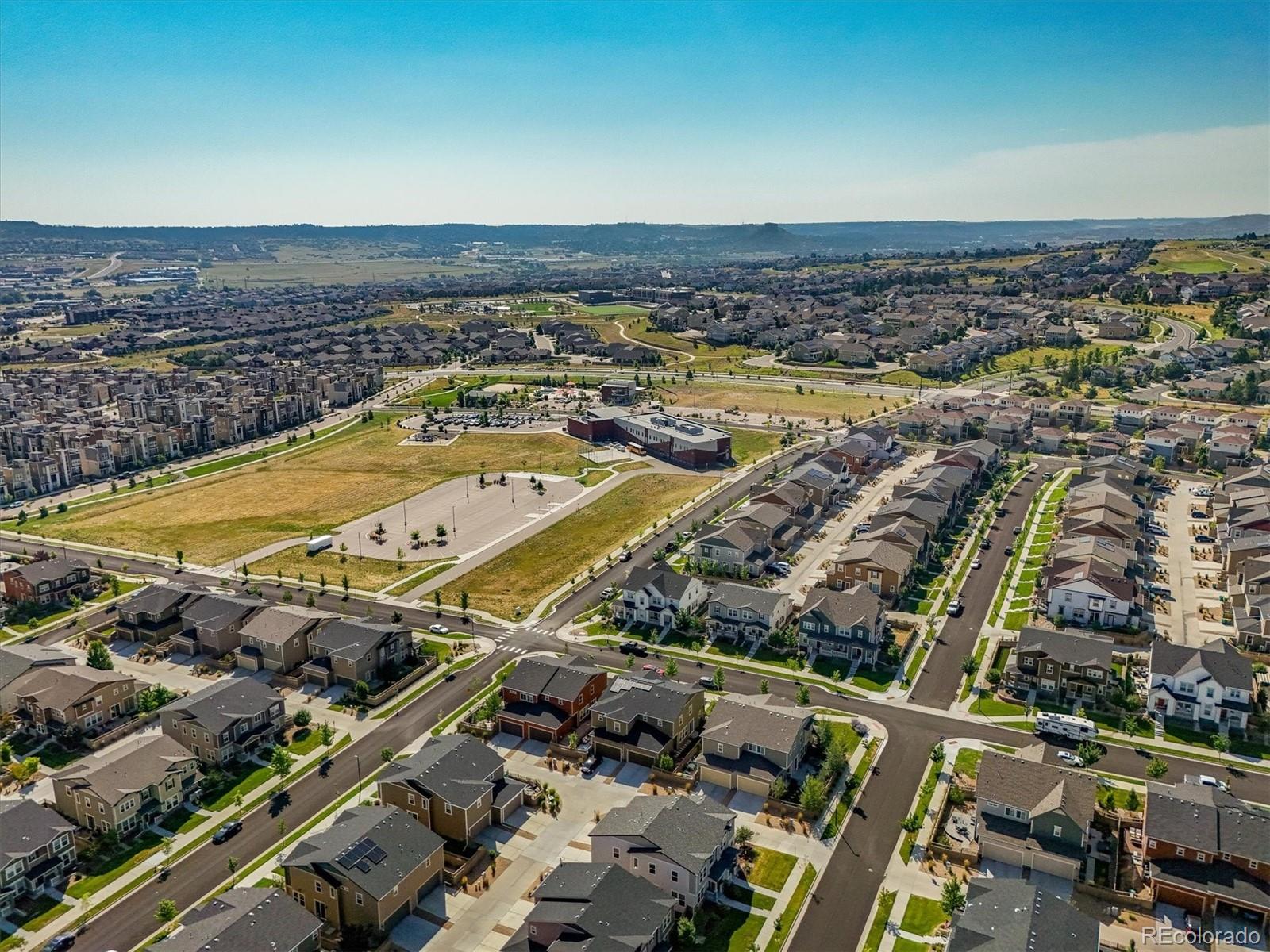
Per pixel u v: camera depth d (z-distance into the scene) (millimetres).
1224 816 79750
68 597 149250
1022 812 84125
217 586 154375
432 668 123750
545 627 136125
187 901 79438
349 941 73812
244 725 103562
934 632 130625
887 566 140875
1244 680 105312
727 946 73312
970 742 102812
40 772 100812
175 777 93312
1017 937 65000
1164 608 137375
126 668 125375
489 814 89312
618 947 67438
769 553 160125
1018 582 148375
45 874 81375
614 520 186250
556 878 75812
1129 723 103062
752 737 96312
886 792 93750
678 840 79000
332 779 98312
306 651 125625
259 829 89812
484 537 178000
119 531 188375
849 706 111062
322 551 171500
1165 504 189000
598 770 99625
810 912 77062
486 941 74500
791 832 87750
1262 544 145625
